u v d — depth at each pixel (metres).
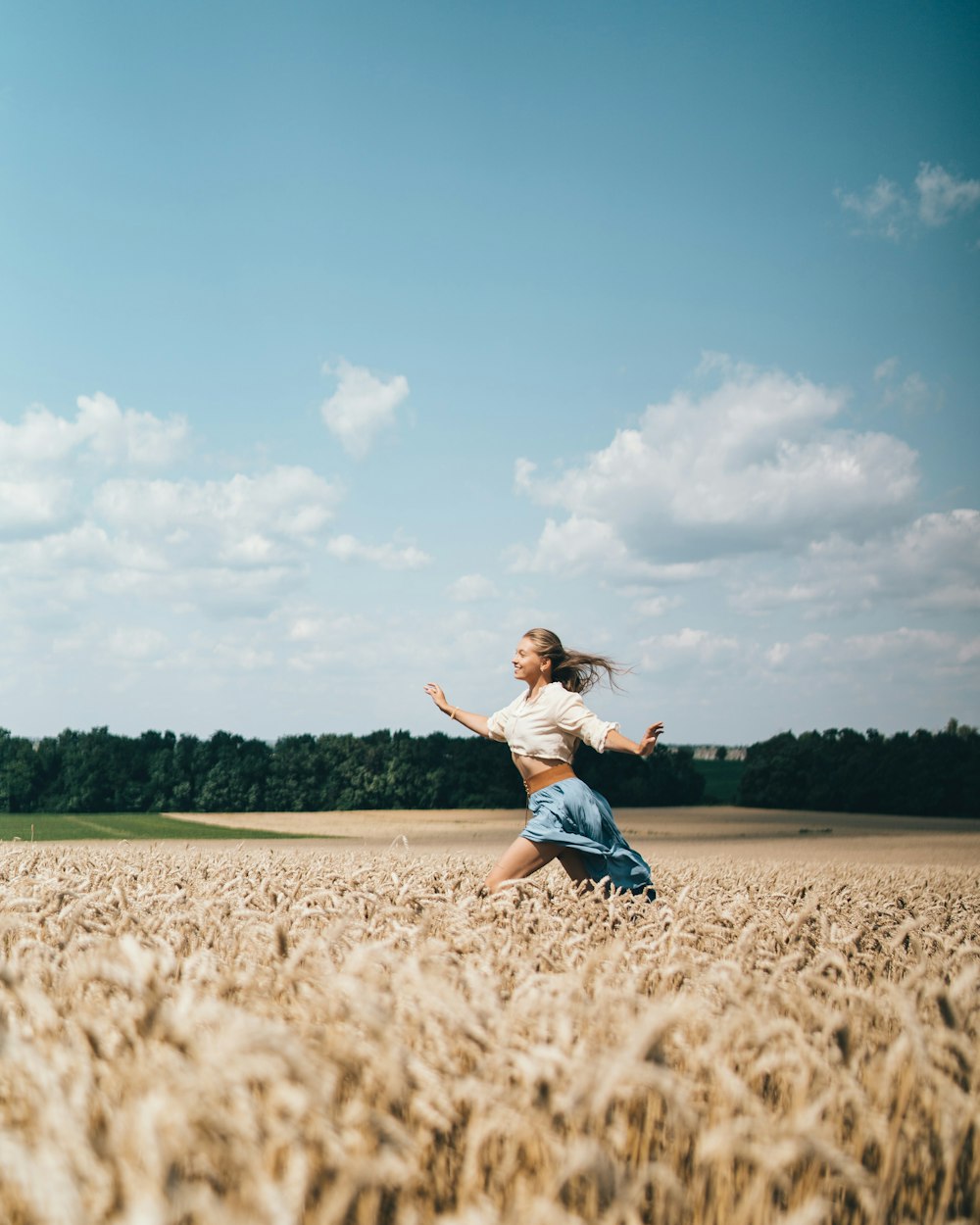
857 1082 2.75
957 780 73.12
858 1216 2.35
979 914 7.36
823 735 81.94
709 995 3.31
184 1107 1.73
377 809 73.94
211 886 5.99
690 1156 2.44
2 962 3.34
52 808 71.62
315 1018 2.78
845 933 4.95
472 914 4.88
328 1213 1.74
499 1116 2.12
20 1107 2.25
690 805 85.31
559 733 7.35
